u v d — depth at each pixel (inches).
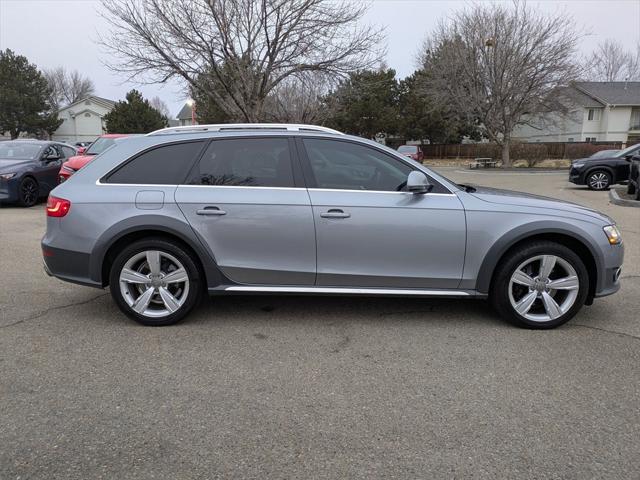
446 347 150.8
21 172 448.5
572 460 98.3
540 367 137.3
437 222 159.8
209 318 175.2
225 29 605.6
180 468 96.1
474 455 99.9
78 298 196.7
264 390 125.4
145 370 135.6
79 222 162.4
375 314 179.2
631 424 110.3
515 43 1149.7
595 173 652.1
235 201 161.0
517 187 719.7
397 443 103.9
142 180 165.2
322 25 637.9
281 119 808.9
